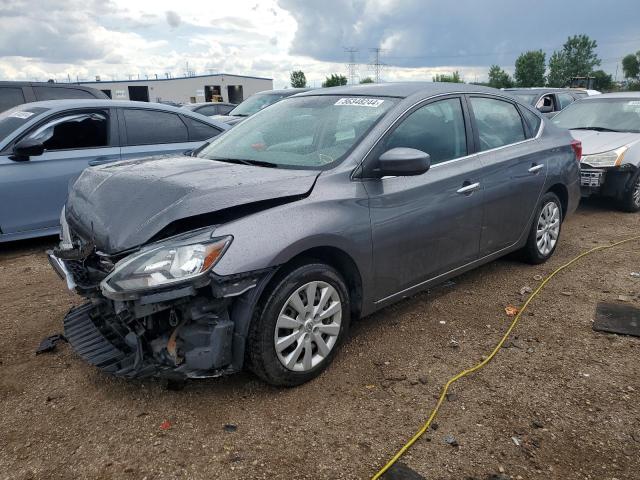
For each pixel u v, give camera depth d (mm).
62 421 2842
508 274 4984
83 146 6102
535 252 5066
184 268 2602
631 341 3680
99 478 2441
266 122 4113
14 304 4418
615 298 4422
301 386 3143
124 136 6305
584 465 2506
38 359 3479
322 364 3215
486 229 4285
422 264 3771
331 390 3102
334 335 3252
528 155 4668
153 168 3391
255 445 2643
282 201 2996
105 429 2771
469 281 4820
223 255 2678
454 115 4094
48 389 3133
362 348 3592
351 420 2832
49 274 5195
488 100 4508
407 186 3547
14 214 5695
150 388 3117
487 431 2742
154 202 2877
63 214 3742
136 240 2771
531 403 2977
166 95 52125
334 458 2553
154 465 2516
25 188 5707
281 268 2967
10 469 2504
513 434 2719
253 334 2873
